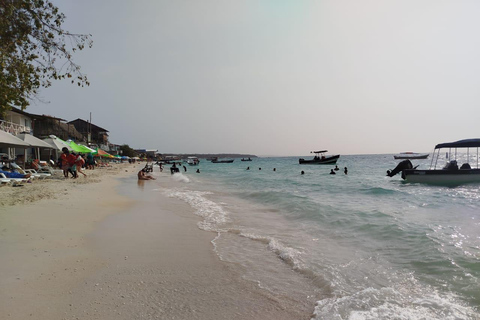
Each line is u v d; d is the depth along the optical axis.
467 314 3.48
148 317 3.28
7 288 3.74
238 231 7.50
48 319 3.11
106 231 6.91
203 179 28.23
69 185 15.84
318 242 6.60
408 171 22.14
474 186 20.20
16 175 15.80
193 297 3.84
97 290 3.86
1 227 6.50
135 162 89.75
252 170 49.78
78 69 9.32
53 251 5.22
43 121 44.75
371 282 4.43
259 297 3.92
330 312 3.52
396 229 7.48
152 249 5.78
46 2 8.45
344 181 25.23
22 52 8.73
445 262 5.15
